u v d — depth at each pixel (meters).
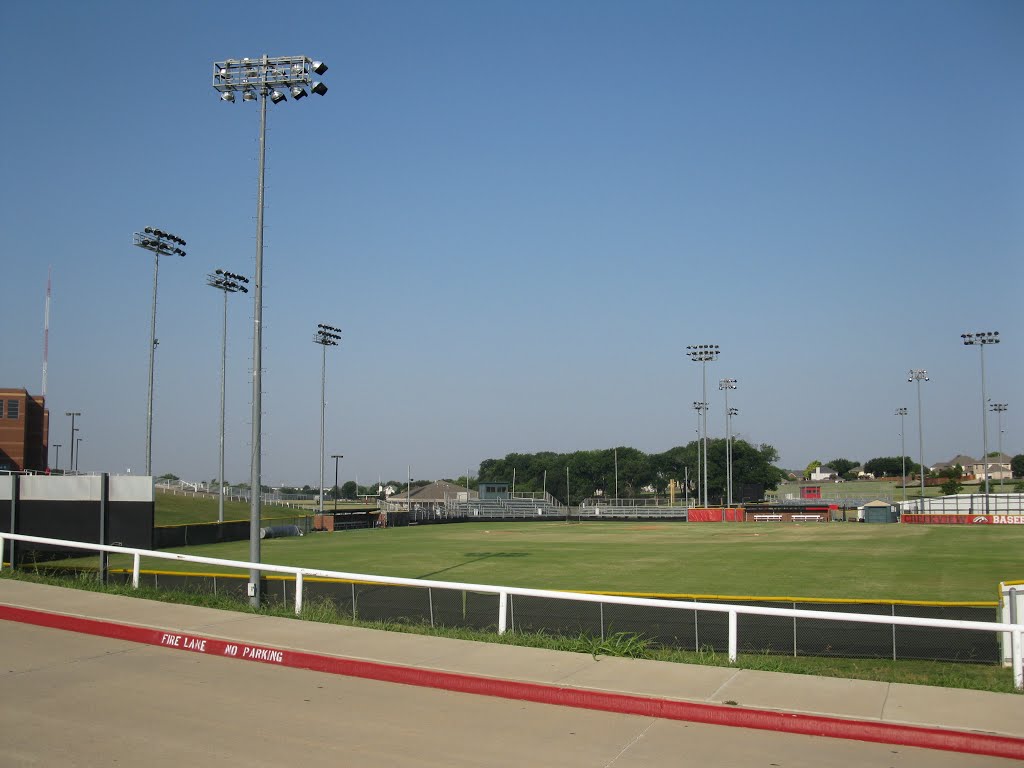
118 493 25.69
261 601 19.20
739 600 21.42
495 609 19.98
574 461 180.88
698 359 99.88
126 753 8.23
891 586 30.03
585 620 18.86
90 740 8.60
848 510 104.06
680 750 8.58
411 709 9.96
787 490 188.75
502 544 54.88
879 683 10.83
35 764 7.88
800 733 9.22
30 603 15.53
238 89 22.17
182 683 10.97
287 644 12.69
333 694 10.60
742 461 160.75
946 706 9.73
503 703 10.30
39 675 11.23
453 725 9.35
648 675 11.10
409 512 89.06
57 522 25.48
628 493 183.50
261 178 21.55
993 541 53.44
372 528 79.50
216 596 17.59
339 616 16.33
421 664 11.55
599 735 9.06
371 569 37.19
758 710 9.51
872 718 9.23
